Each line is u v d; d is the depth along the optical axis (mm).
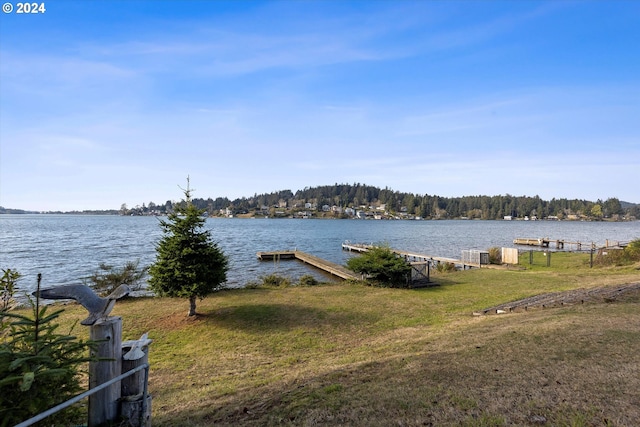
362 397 4664
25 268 25484
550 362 5480
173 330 10086
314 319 10914
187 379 6633
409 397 4535
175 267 10961
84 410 3520
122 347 3619
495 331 7891
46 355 2785
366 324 10398
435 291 15258
